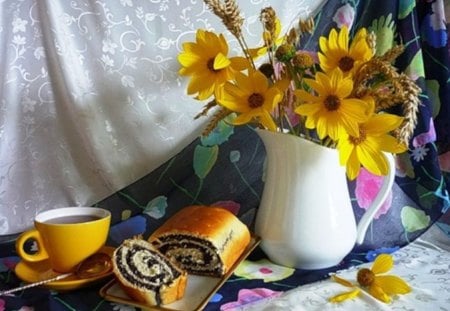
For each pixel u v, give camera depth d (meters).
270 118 0.74
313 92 0.77
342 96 0.70
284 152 0.77
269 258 0.82
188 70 0.76
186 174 0.91
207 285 0.72
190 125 0.91
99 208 0.83
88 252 0.73
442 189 0.90
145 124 0.89
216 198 0.92
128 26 0.87
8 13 0.83
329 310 0.68
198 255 0.74
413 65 0.89
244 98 0.74
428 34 0.91
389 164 0.79
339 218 0.78
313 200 0.77
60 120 0.87
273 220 0.79
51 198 0.89
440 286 0.73
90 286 0.72
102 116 0.88
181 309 0.67
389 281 0.72
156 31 0.88
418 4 0.91
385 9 0.90
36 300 0.69
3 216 0.87
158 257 0.71
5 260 0.80
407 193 0.91
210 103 0.80
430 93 0.91
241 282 0.75
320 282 0.75
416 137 0.89
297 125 0.81
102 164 0.89
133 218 0.89
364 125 0.72
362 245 0.88
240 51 0.91
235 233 0.77
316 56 0.90
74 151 0.89
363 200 0.90
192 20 0.89
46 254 0.74
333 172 0.78
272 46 0.78
